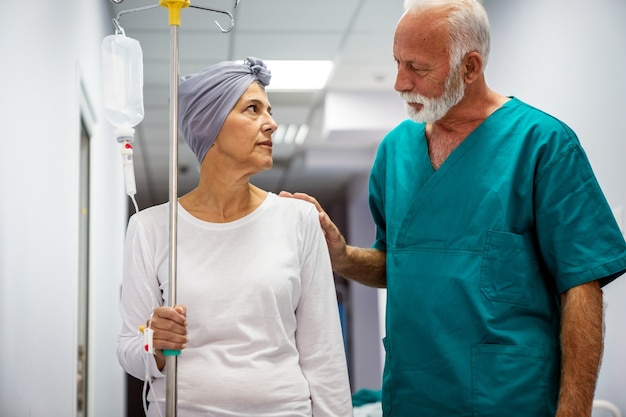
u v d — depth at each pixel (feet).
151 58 17.28
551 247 6.15
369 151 25.71
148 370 5.28
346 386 5.71
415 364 6.28
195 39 16.30
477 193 6.32
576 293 6.02
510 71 13.14
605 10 9.86
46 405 7.90
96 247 12.52
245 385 5.35
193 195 5.91
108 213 14.62
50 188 8.21
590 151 10.55
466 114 6.50
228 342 5.46
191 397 5.36
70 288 9.57
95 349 12.31
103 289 13.70
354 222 29.37
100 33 13.17
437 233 6.37
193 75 5.83
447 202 6.40
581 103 10.64
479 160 6.39
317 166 25.68
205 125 5.73
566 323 6.01
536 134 6.30
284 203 5.90
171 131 5.24
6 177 6.06
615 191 9.87
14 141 6.43
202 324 5.46
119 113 5.41
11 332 6.17
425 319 6.26
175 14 5.37
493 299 6.13
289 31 16.11
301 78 19.29
